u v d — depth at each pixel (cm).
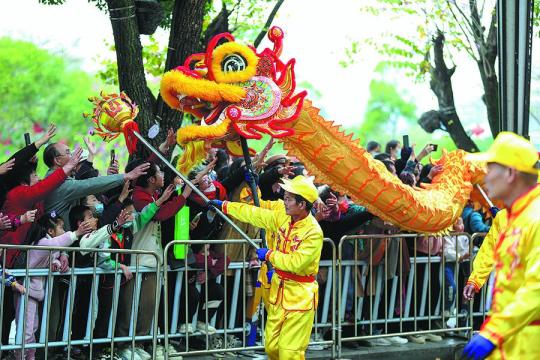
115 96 761
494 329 474
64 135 3353
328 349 872
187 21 942
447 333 957
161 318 805
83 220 749
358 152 841
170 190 763
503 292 513
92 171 805
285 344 708
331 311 873
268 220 720
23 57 3378
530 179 504
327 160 829
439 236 916
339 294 848
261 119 758
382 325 923
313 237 700
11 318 729
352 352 868
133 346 755
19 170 732
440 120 1342
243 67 759
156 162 816
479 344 474
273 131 762
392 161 906
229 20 1273
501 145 503
